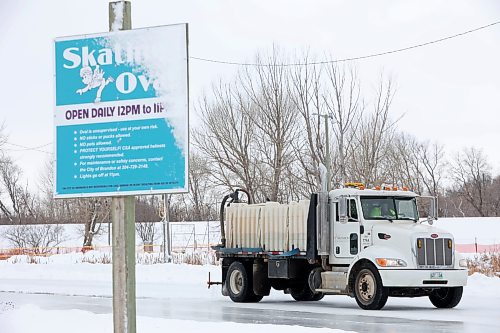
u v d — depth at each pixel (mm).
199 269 38875
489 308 21562
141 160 9453
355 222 22109
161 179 9398
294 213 23453
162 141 9406
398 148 73875
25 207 91125
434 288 21094
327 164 47562
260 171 51281
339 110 51125
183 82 9359
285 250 23609
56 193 9711
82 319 16703
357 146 51688
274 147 51125
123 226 9414
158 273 37906
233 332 14539
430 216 22688
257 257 24656
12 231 70750
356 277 21625
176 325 15617
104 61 9625
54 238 69812
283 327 15133
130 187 9477
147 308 22656
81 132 9703
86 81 9672
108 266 43656
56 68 9789
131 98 9516
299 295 25453
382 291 20922
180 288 31078
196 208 73188
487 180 97688
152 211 73125
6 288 32406
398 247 21125
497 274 30156
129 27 9617
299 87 51250
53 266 44844
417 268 20766
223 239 25766
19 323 16172
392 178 55656
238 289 24953
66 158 9719
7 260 53469
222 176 52844
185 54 9359
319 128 50531
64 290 31156
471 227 64625
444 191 95938
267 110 51125
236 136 51938
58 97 9766
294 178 50562
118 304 9250
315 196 22766
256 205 24891
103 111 9625
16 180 92000
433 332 15969
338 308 22375
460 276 21078
